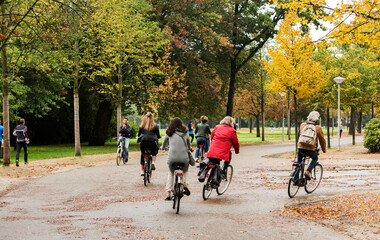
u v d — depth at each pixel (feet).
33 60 66.39
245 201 30.17
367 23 26.23
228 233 20.83
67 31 44.98
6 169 50.08
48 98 92.89
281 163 60.64
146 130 39.55
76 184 40.81
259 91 153.69
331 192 33.71
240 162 62.80
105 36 75.00
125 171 52.08
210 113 125.49
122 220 23.93
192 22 104.73
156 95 103.50
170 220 23.91
